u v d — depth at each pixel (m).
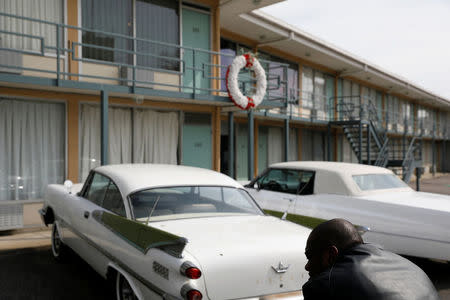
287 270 3.09
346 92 21.56
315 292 1.38
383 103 26.38
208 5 11.40
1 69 7.75
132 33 9.83
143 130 10.26
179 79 10.77
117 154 9.81
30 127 8.46
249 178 11.06
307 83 18.22
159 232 2.99
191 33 11.11
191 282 2.74
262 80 10.69
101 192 4.52
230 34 13.93
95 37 9.20
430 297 1.34
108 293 4.63
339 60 18.00
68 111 8.84
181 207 3.90
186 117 11.06
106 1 9.41
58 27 7.54
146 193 3.91
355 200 5.55
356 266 1.36
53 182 8.72
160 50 10.39
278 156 16.78
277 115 13.53
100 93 8.51
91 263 4.32
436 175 32.19
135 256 3.28
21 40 8.27
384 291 1.30
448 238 4.68
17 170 8.30
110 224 3.83
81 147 9.21
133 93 8.49
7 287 4.79
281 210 6.20
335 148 20.53
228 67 10.27
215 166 11.55
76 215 4.77
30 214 8.34
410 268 1.41
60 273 5.34
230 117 11.78
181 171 4.57
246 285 2.94
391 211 5.18
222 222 3.73
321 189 6.02
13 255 6.25
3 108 8.15
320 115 19.02
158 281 2.96
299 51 16.50
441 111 38.72
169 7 10.62
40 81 7.37
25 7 8.32
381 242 5.18
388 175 6.48
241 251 3.00
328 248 1.46
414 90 26.80
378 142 17.36
